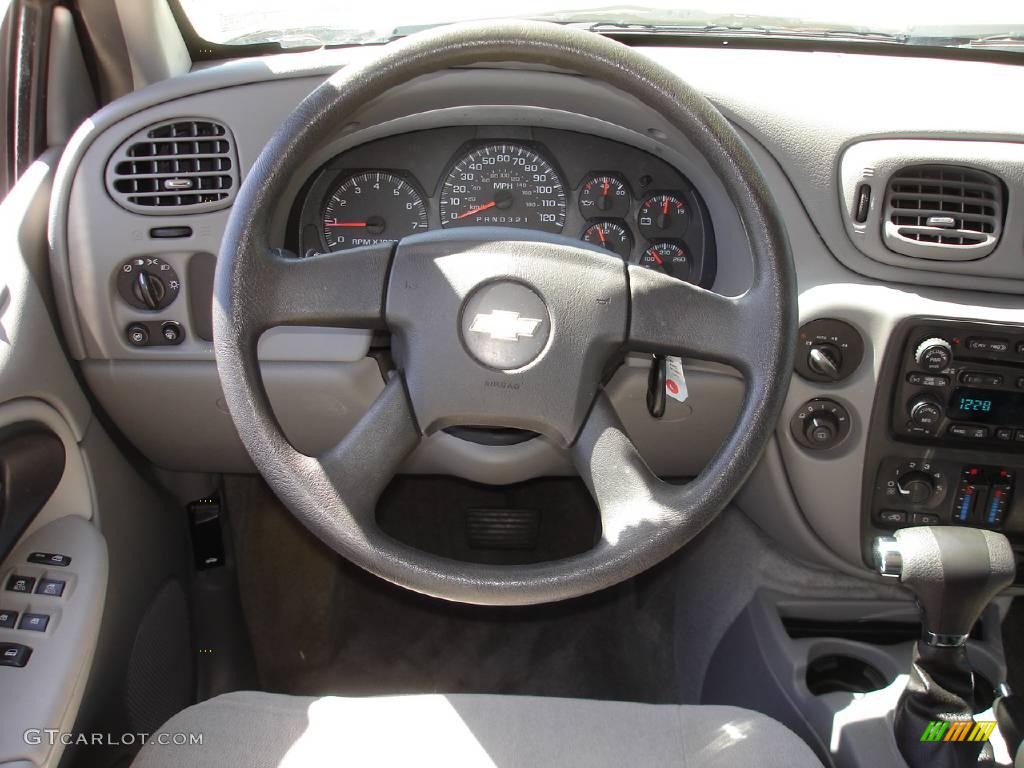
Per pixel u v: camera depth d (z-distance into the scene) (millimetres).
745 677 1524
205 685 1675
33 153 1492
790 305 969
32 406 1231
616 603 1975
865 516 1417
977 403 1308
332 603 1940
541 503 2084
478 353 996
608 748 1036
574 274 995
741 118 1329
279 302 984
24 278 1270
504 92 1312
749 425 960
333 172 1428
